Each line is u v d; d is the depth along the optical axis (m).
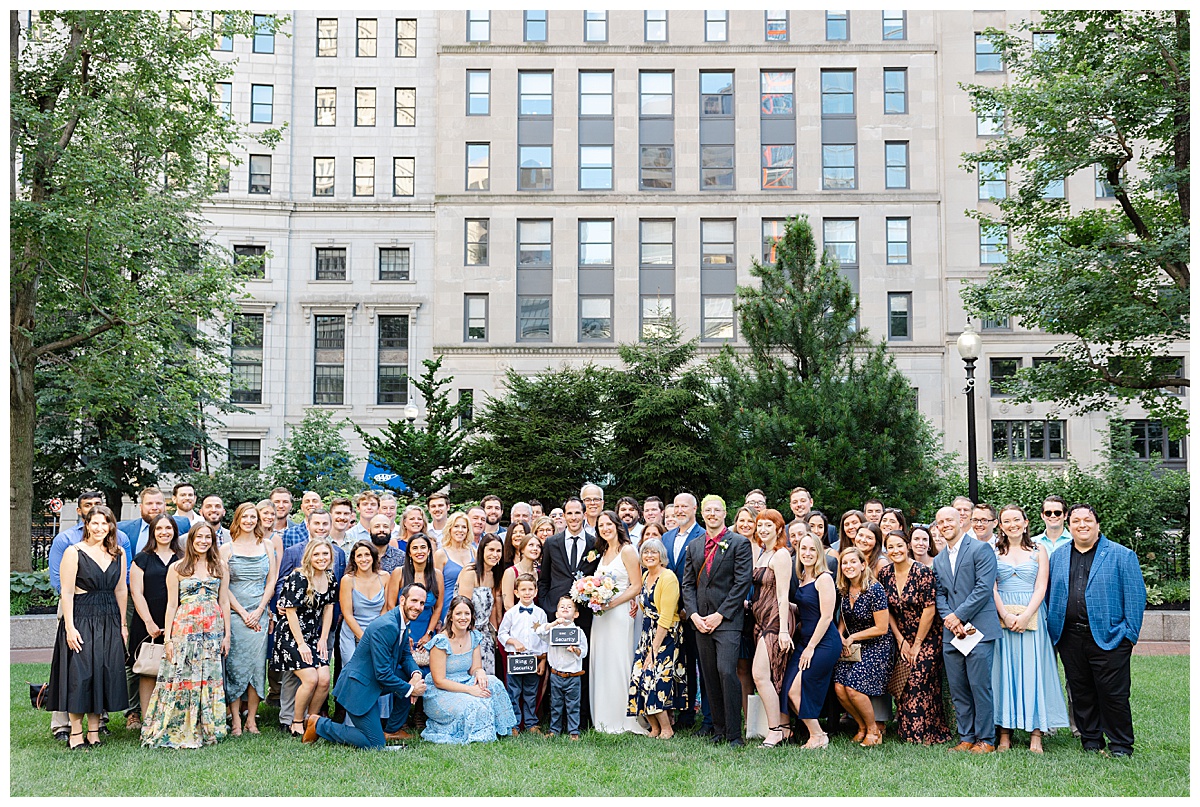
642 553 9.58
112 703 8.90
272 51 41.06
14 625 15.47
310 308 40.28
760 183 39.41
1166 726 9.73
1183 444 37.50
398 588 9.57
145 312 19.86
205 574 9.23
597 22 40.25
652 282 39.25
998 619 8.98
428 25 41.53
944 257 38.66
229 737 9.28
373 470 29.80
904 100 39.62
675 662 9.48
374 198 40.97
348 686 8.95
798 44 39.72
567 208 39.44
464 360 38.94
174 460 30.34
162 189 23.09
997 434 38.09
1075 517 8.92
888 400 18.75
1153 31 18.16
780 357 20.55
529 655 9.74
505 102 39.94
